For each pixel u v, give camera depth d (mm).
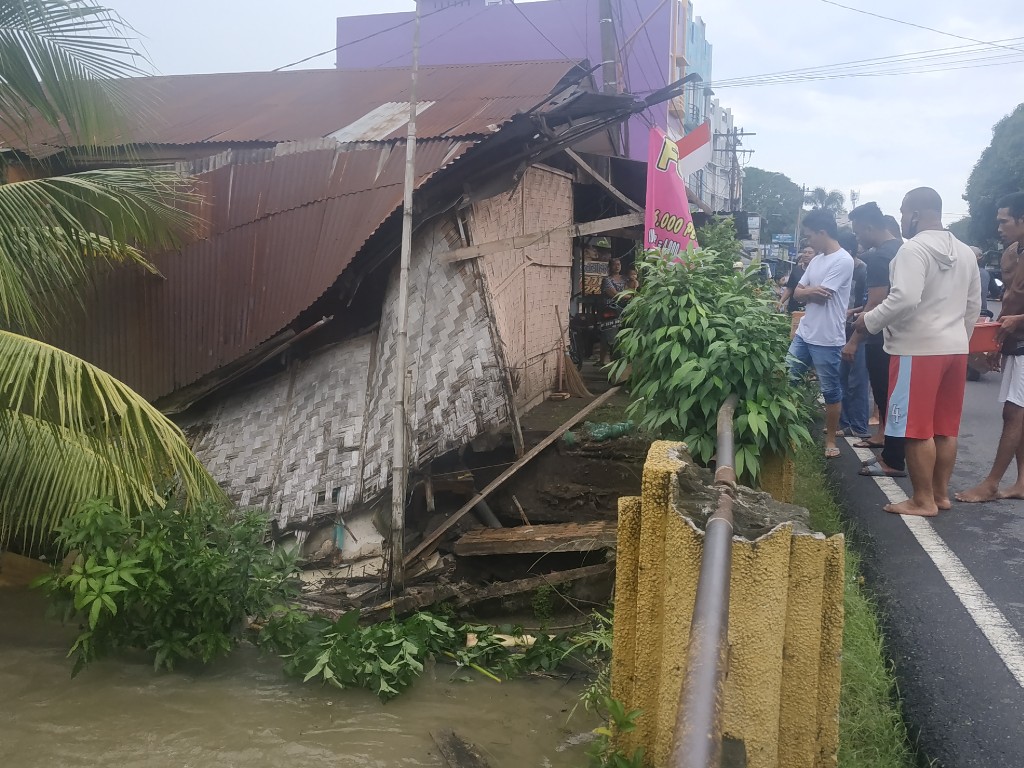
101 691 3998
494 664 4410
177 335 6441
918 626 3812
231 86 9305
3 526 4957
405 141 6492
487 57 17297
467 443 5707
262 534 4891
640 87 17828
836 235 6570
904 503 5246
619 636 2670
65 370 4098
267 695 4016
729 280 4688
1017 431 5246
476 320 5969
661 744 2348
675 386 4180
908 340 4938
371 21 18172
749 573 2232
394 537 5137
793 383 4988
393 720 3795
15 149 6895
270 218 6531
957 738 3025
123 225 5492
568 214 8547
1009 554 4516
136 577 4055
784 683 2357
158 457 4340
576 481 6016
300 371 6535
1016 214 5145
